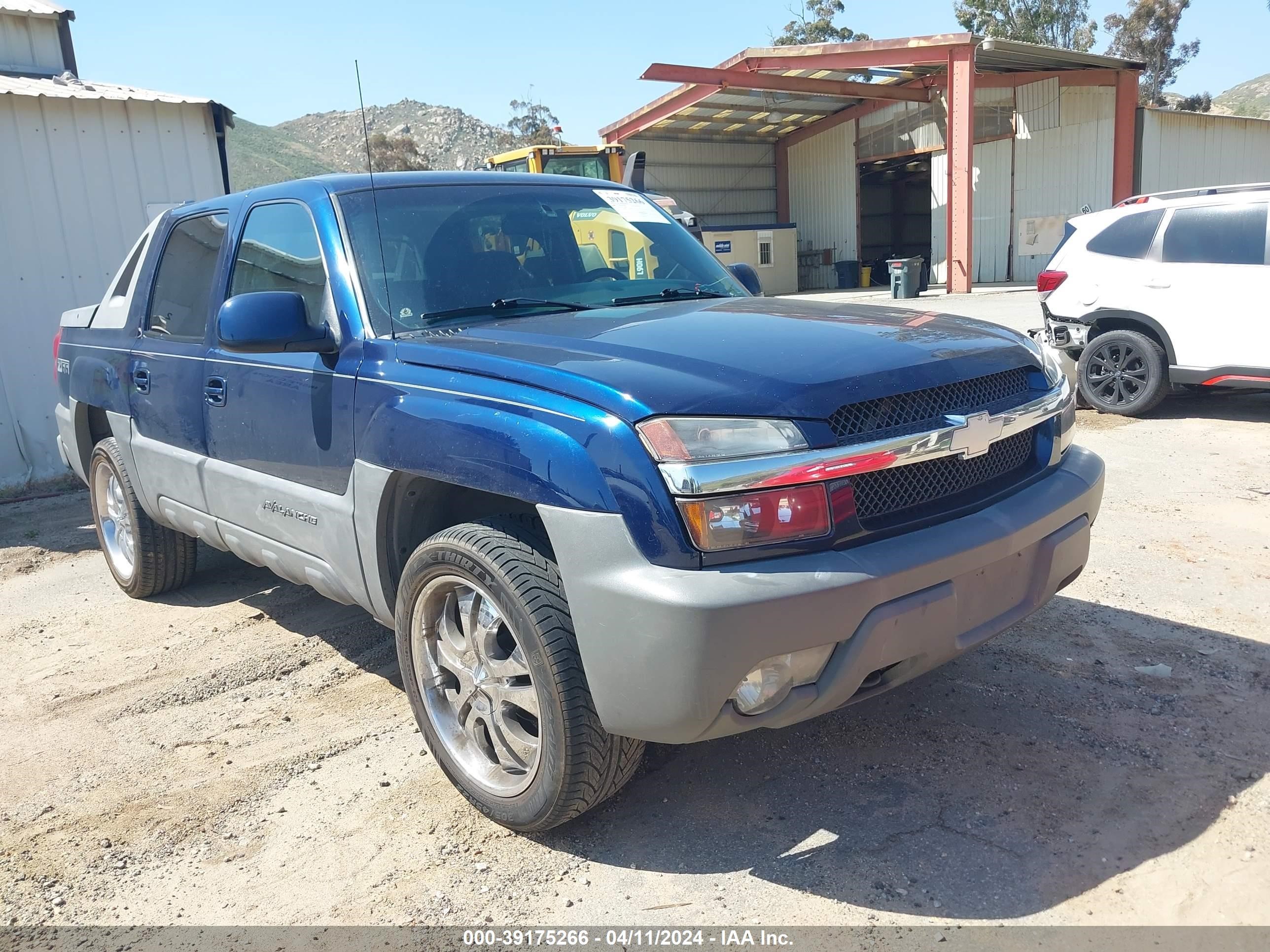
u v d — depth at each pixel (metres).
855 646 2.28
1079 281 8.12
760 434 2.26
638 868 2.56
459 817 2.86
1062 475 2.87
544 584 2.47
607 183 4.18
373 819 2.88
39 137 8.02
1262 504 5.39
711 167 30.78
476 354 2.72
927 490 2.52
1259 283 7.14
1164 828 2.57
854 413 2.38
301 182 3.63
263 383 3.41
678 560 2.21
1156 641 3.74
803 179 31.56
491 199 3.64
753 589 2.17
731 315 3.06
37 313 8.14
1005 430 2.61
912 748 3.04
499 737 2.72
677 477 2.21
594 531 2.29
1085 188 24.05
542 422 2.43
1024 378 2.88
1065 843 2.53
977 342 2.83
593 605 2.30
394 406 2.82
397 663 3.98
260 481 3.51
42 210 8.08
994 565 2.57
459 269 3.32
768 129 30.75
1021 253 25.70
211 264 4.00
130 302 4.60
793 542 2.26
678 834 2.69
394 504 2.95
